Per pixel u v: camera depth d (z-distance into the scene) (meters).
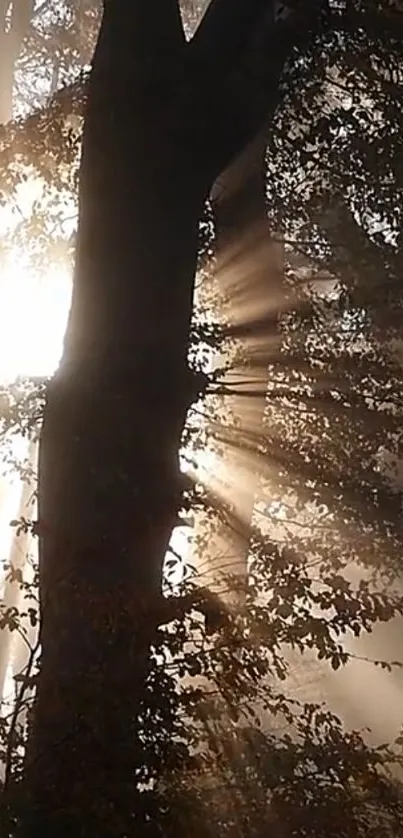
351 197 7.31
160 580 5.52
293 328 7.45
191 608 5.12
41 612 5.42
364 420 7.30
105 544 5.44
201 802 5.04
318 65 6.78
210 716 5.07
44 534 5.59
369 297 7.34
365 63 6.86
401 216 7.31
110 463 5.58
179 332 6.01
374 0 6.71
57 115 7.81
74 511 5.55
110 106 6.12
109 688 4.96
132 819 4.76
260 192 7.39
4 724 5.12
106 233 5.99
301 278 7.64
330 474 7.10
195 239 6.25
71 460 5.61
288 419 7.28
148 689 5.00
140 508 5.55
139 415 5.66
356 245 7.34
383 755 5.51
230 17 6.23
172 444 5.80
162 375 5.82
